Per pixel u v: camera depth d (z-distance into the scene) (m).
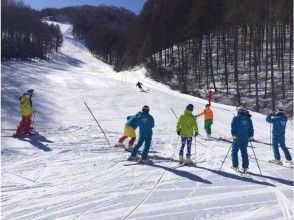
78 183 10.92
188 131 13.34
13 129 19.20
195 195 10.02
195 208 9.06
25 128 17.36
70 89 39.62
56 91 37.19
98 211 8.78
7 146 15.23
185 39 73.06
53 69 72.56
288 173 12.65
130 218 8.39
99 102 32.19
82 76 55.81
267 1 62.44
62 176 11.62
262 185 11.12
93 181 11.13
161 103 33.53
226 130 23.36
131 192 10.15
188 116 13.38
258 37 57.62
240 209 9.09
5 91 33.22
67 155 14.34
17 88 36.47
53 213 8.64
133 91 40.28
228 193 10.27
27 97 17.39
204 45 71.75
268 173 12.58
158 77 65.12
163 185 10.81
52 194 9.95
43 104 28.97
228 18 69.75
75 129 20.33
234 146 12.66
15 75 50.06
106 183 10.95
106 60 150.62
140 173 12.02
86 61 146.00
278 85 51.19
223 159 14.44
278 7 60.06
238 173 12.40
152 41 82.88
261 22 61.56
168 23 86.94
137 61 84.44
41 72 59.69
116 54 135.50
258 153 16.31
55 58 131.62
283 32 59.06
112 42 154.12
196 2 77.25
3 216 8.45
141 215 8.57
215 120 27.33
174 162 13.70
